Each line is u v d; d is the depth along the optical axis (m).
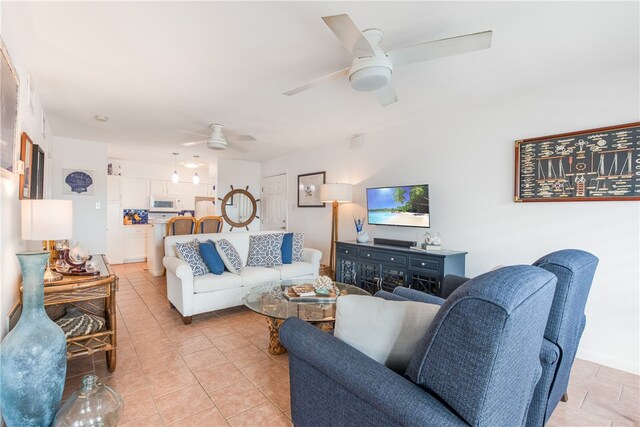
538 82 2.62
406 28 1.84
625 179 2.30
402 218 3.68
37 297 1.54
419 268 3.11
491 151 3.04
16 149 1.86
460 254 3.06
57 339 1.56
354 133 4.34
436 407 0.91
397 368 1.18
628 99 2.31
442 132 3.46
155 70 2.42
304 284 2.96
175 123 3.87
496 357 0.82
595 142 2.43
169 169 7.29
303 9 1.67
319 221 5.20
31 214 1.91
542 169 2.70
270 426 1.70
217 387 2.06
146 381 2.12
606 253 2.41
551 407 1.55
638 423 1.77
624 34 1.89
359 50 1.71
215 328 3.06
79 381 2.10
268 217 6.60
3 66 1.50
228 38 1.96
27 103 2.30
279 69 2.39
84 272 2.24
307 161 5.46
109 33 1.90
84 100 3.07
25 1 1.59
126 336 2.85
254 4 1.63
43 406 1.49
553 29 1.84
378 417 1.07
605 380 2.21
